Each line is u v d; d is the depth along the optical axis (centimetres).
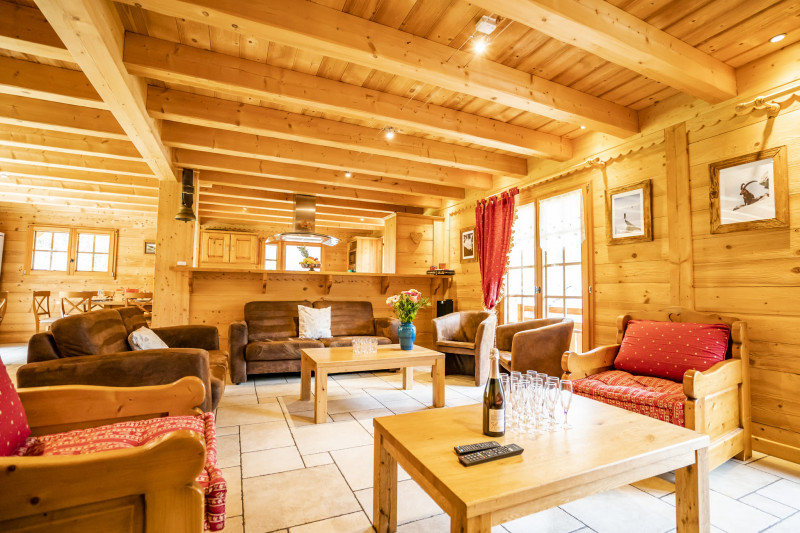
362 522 158
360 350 327
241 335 393
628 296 316
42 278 700
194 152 397
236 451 225
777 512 168
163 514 89
